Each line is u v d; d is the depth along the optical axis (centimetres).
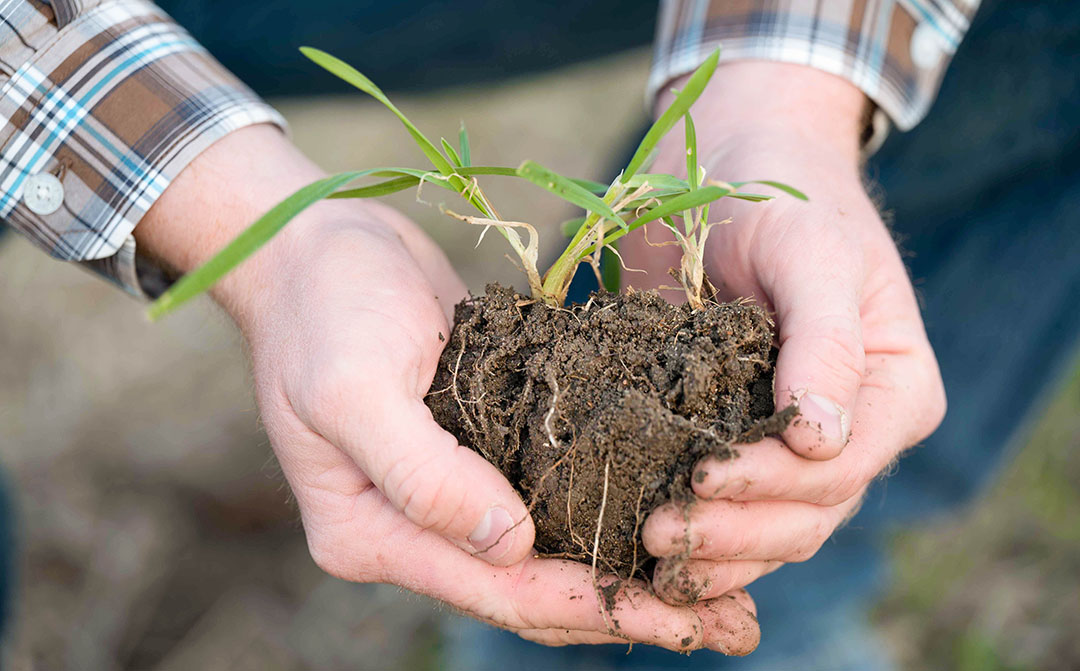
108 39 46
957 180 65
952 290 68
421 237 51
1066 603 77
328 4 63
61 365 100
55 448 90
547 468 42
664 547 41
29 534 82
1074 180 62
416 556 43
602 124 133
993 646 75
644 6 67
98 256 47
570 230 48
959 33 53
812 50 51
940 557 83
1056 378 66
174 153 46
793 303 43
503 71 72
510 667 71
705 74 39
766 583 70
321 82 70
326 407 41
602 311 44
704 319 43
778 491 41
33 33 45
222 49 65
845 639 71
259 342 45
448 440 42
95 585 81
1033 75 60
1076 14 58
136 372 96
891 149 66
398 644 81
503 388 44
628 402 41
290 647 81
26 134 45
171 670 79
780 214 45
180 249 48
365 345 42
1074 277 63
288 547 88
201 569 85
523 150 130
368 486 44
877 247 46
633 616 42
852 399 42
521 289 99
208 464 87
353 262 44
